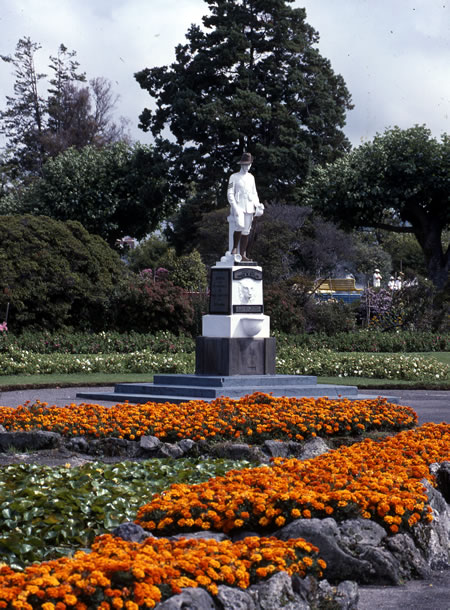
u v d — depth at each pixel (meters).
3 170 62.47
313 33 53.28
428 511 6.36
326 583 5.09
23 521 6.38
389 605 5.32
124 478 8.00
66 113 69.75
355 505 6.15
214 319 16.41
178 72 51.28
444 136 46.72
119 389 16.44
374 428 11.89
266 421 11.06
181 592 4.19
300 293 33.28
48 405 15.30
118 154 54.38
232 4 49.91
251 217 16.83
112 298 30.14
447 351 29.92
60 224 29.81
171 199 53.41
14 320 28.73
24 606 3.79
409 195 45.44
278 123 49.31
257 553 4.88
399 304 35.12
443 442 8.80
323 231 44.41
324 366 22.50
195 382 15.88
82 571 4.20
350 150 53.03
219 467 8.70
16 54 68.88
